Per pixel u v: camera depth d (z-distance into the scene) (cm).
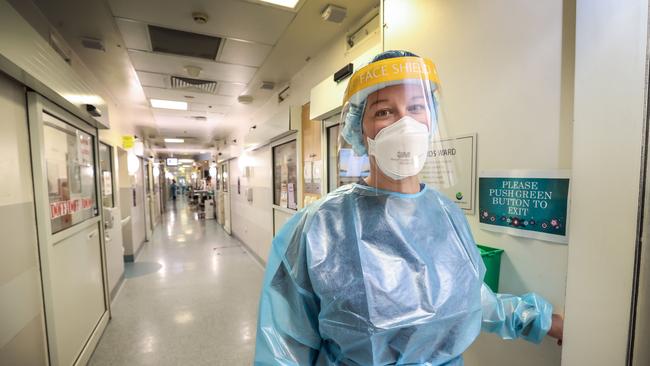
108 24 202
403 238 63
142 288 342
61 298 175
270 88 342
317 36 225
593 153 65
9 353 130
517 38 84
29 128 151
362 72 68
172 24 204
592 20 64
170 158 1383
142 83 322
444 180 80
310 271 61
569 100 73
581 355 68
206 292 330
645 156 58
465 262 65
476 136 97
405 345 56
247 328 252
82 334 204
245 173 532
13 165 138
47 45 147
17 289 137
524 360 86
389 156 65
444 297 58
